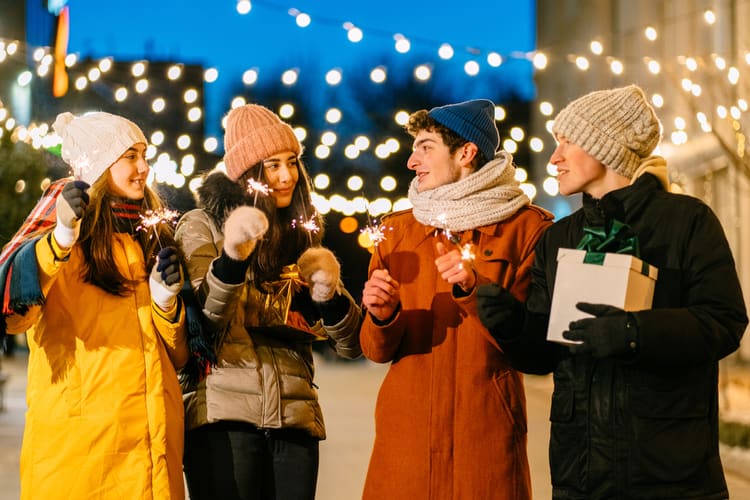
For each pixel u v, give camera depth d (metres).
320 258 4.69
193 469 4.70
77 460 4.30
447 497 4.42
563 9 25.33
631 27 20.25
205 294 4.53
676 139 8.41
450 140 4.64
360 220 9.61
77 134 4.50
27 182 16.16
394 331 4.47
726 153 10.13
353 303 4.90
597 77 22.94
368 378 22.66
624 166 4.02
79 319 4.36
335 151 10.29
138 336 4.44
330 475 9.20
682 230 3.80
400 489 4.46
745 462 9.73
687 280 3.77
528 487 4.51
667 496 3.68
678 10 17.64
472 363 4.46
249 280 4.77
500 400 4.45
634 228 3.87
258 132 4.91
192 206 6.63
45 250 4.12
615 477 3.73
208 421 4.61
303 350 4.96
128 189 4.56
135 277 4.51
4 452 10.48
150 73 9.71
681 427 3.69
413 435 4.48
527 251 4.56
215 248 4.80
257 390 4.68
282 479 4.77
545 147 26.78
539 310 4.09
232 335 4.72
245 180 4.90
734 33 15.36
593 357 3.80
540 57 7.90
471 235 4.59
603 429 3.76
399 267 4.69
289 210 5.04
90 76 7.66
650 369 3.70
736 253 17.67
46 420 4.32
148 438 4.38
